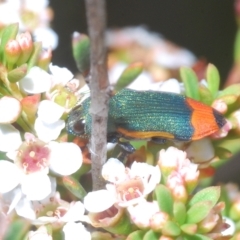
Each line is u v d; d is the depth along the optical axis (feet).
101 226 0.29
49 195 0.30
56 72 0.32
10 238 0.30
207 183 0.35
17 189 0.29
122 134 0.31
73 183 0.29
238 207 0.34
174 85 0.33
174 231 0.28
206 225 0.29
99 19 0.23
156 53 0.43
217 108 0.32
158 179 0.29
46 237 0.29
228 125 0.31
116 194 0.29
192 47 0.51
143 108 0.31
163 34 0.51
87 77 0.29
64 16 0.47
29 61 0.30
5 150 0.29
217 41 0.50
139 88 0.35
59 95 0.31
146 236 0.28
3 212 0.30
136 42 0.44
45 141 0.30
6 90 0.30
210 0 0.51
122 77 0.32
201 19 0.51
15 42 0.30
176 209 0.28
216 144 0.32
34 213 0.29
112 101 0.31
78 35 0.29
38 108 0.30
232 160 0.38
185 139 0.31
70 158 0.29
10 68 0.30
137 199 0.29
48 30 0.37
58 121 0.30
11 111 0.29
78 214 0.29
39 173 0.29
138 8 0.51
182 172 0.29
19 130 0.31
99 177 0.29
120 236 0.30
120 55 0.43
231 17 0.50
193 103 0.31
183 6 0.51
